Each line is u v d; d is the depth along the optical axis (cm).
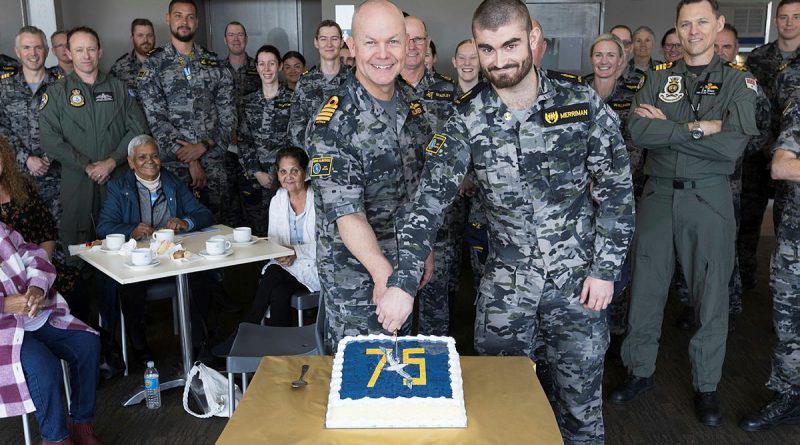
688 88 304
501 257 220
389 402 153
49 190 477
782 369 303
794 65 423
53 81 464
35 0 689
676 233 308
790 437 300
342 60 566
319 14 815
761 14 807
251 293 504
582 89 207
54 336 277
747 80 292
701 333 311
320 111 214
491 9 185
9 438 305
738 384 351
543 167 206
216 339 406
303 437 149
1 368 254
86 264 445
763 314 456
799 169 272
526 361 187
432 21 688
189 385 322
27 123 482
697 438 300
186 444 297
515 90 201
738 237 496
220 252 323
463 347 405
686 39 300
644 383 335
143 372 367
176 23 488
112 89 443
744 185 485
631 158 387
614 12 798
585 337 219
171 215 387
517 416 157
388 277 193
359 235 201
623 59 392
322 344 252
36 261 273
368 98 213
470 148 208
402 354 175
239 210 617
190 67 497
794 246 289
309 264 360
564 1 691
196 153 497
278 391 170
